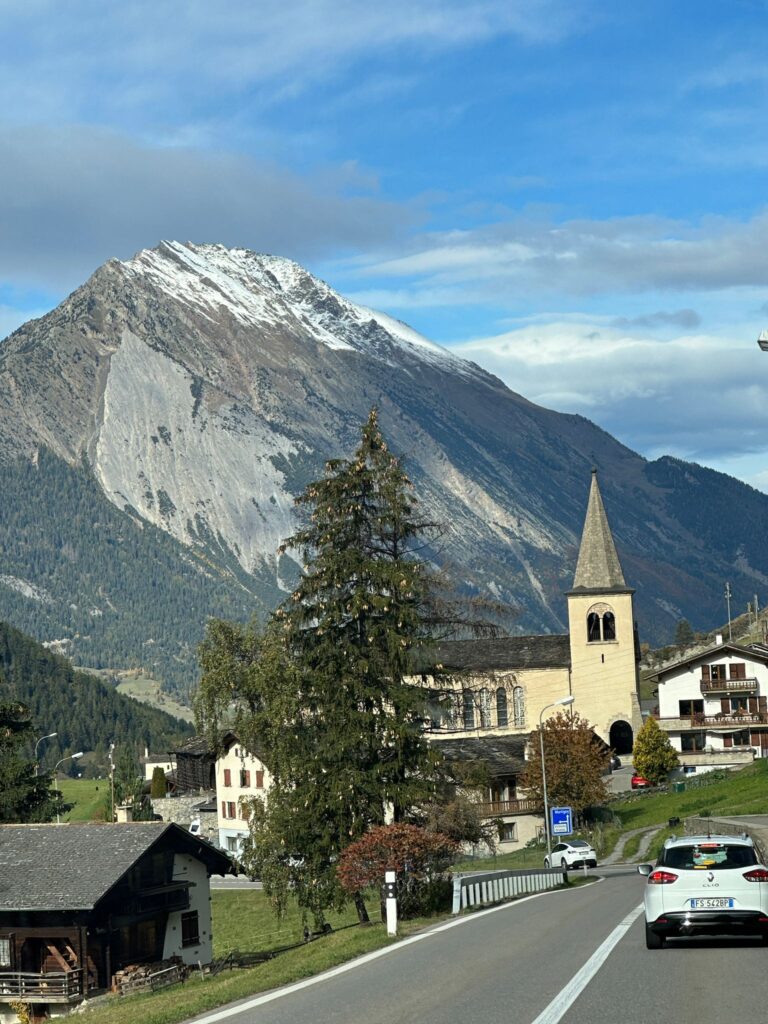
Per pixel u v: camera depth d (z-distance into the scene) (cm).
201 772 15250
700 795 11850
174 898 7269
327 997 2416
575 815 11400
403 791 6259
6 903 6544
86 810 17500
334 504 6688
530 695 15050
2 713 10338
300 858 6650
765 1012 1989
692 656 14350
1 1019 6212
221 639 8912
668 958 2675
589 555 15312
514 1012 2058
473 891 4694
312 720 6669
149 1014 2734
